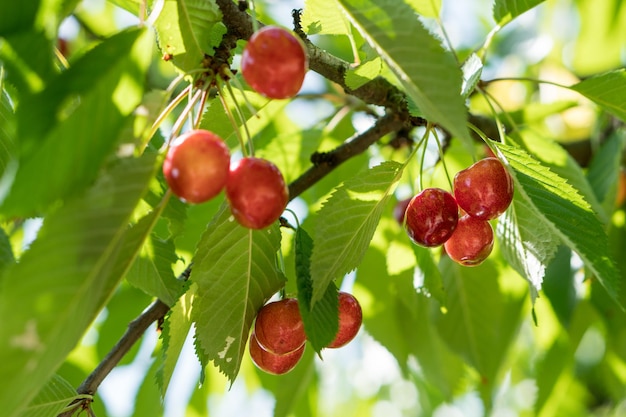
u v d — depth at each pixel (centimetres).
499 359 83
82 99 54
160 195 66
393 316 83
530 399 122
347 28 66
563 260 82
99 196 54
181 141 56
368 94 71
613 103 70
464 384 88
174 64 62
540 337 88
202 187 56
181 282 68
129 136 56
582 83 70
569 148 88
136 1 67
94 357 86
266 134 86
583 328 85
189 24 61
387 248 82
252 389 92
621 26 99
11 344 52
